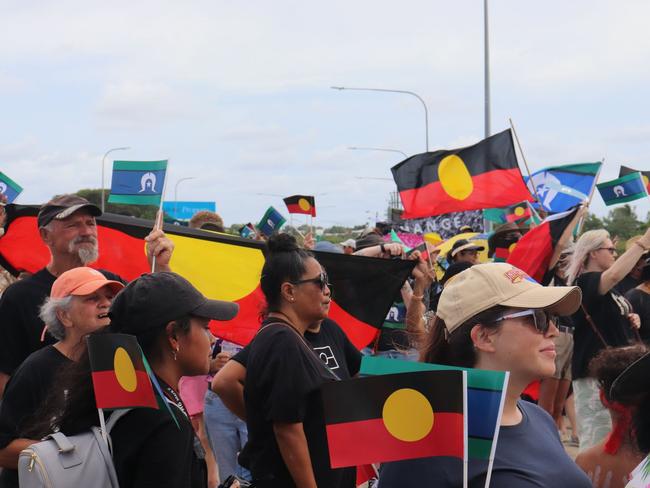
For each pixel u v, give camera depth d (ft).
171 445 9.97
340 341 16.30
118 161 21.77
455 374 8.73
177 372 10.69
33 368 13.70
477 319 9.77
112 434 10.11
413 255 22.50
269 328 13.75
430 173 31.01
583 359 23.06
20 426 13.21
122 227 21.03
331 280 21.21
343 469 13.82
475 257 30.14
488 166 30.27
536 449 9.48
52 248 17.13
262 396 13.33
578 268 25.38
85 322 13.87
